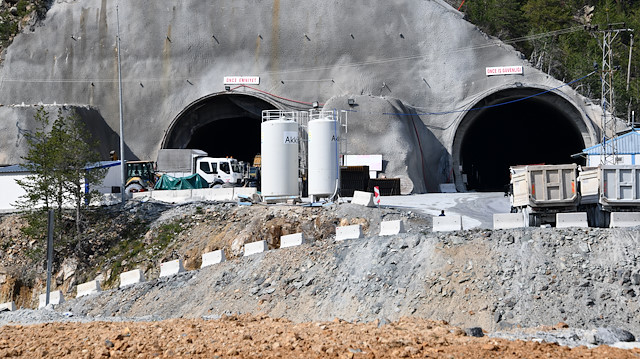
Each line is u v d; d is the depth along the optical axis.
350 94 86.50
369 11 87.69
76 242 54.34
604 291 27.08
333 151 52.03
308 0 88.88
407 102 86.06
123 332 21.62
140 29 91.81
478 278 29.47
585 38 125.12
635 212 33.34
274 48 88.94
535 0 132.88
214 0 90.75
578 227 31.72
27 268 53.81
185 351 18.55
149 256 50.75
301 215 49.47
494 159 114.00
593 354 16.28
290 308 32.03
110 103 91.50
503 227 36.22
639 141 69.69
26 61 94.00
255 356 17.42
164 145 87.56
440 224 35.91
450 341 18.36
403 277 31.11
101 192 61.41
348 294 31.39
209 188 63.94
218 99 88.81
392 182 73.25
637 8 145.88
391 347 17.67
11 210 59.19
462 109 84.69
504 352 16.75
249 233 48.72
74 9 93.81
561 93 80.75
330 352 17.20
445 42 86.38
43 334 22.97
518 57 85.50
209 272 38.19
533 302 27.50
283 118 54.75
